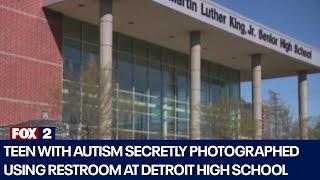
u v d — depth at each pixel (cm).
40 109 2722
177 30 3425
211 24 3338
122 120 3231
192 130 3397
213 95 4447
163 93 3775
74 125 2541
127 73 3450
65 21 2988
